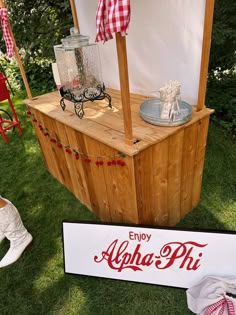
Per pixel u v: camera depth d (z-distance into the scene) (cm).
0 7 157
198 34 125
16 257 147
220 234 118
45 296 129
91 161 142
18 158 248
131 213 134
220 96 270
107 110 154
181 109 129
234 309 103
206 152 220
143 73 165
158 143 116
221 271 120
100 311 120
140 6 142
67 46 147
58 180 212
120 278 131
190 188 155
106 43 182
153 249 125
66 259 136
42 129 182
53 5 330
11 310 125
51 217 176
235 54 253
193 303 116
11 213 140
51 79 414
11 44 167
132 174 114
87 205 180
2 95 264
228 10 227
